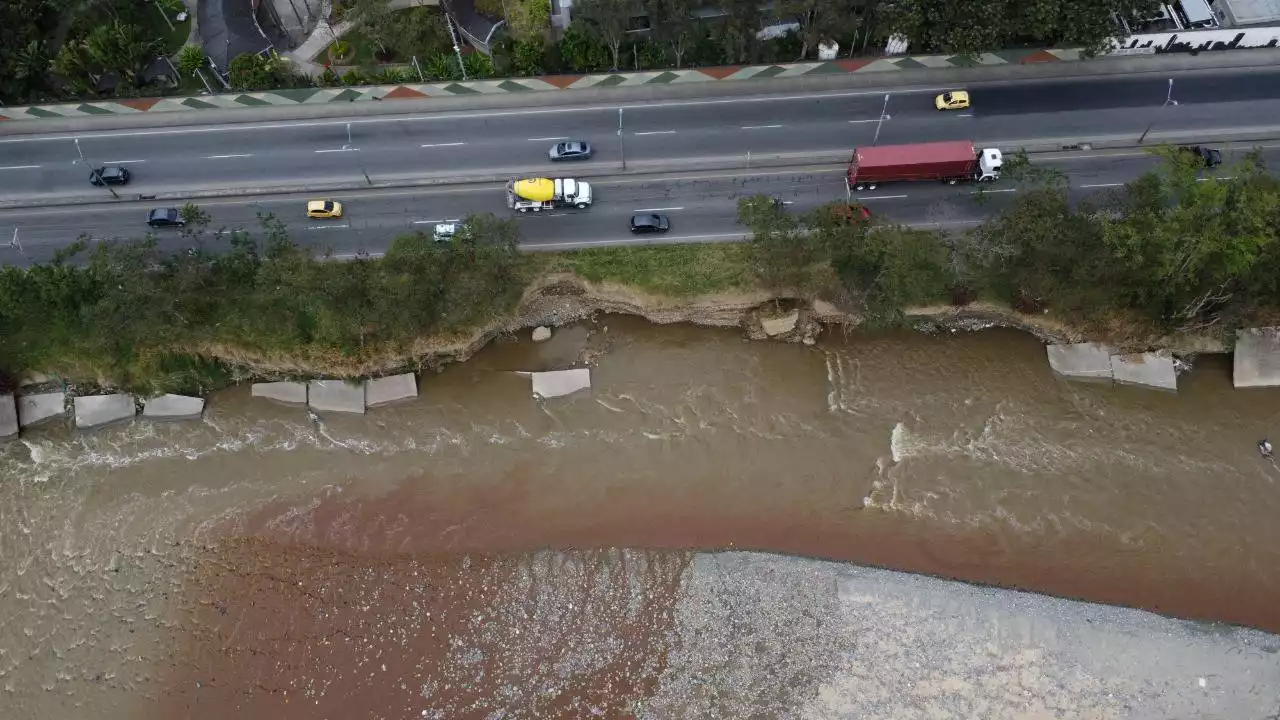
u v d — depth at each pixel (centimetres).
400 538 6850
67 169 8081
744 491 7019
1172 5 8250
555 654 6338
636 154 8012
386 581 6638
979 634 6303
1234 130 7906
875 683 6178
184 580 6712
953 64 8225
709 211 7756
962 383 7362
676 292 7412
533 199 7631
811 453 7150
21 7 8206
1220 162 7656
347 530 6900
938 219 7619
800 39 8219
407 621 6481
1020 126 7994
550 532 6856
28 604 6681
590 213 7794
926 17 7562
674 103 8225
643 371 7519
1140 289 6919
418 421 7369
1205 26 8156
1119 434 7119
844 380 7431
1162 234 6456
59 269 7012
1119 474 6962
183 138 8206
